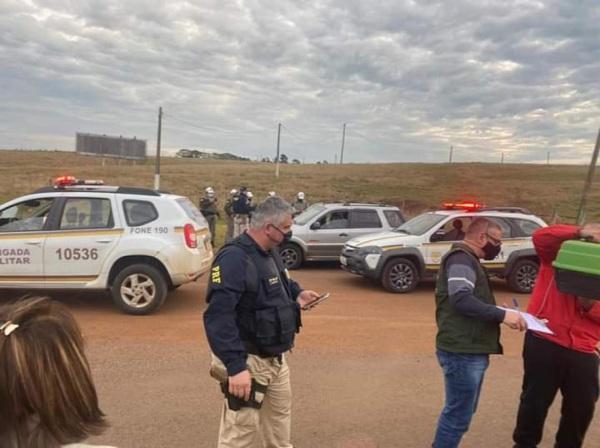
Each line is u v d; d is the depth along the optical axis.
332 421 4.25
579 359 3.38
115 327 6.86
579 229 3.34
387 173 64.25
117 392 4.70
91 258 7.51
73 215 7.63
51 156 83.81
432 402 4.67
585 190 23.92
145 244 7.51
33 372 1.19
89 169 60.97
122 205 7.69
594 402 3.45
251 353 2.99
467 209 10.71
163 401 4.52
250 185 49.16
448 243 10.14
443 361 3.42
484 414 4.47
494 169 71.06
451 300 3.27
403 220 13.11
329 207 12.89
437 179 59.22
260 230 3.01
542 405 3.54
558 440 3.61
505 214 10.56
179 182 48.91
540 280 3.56
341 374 5.32
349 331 6.99
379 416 4.36
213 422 4.14
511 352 6.34
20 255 7.45
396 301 9.21
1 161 72.12
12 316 1.27
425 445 3.89
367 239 10.58
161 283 7.55
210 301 2.88
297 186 50.00
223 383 2.98
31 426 1.24
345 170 68.25
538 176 63.41
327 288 10.30
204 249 8.23
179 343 6.18
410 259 10.05
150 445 3.77
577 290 2.98
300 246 12.60
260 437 3.60
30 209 7.67
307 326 7.21
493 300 3.43
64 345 1.25
